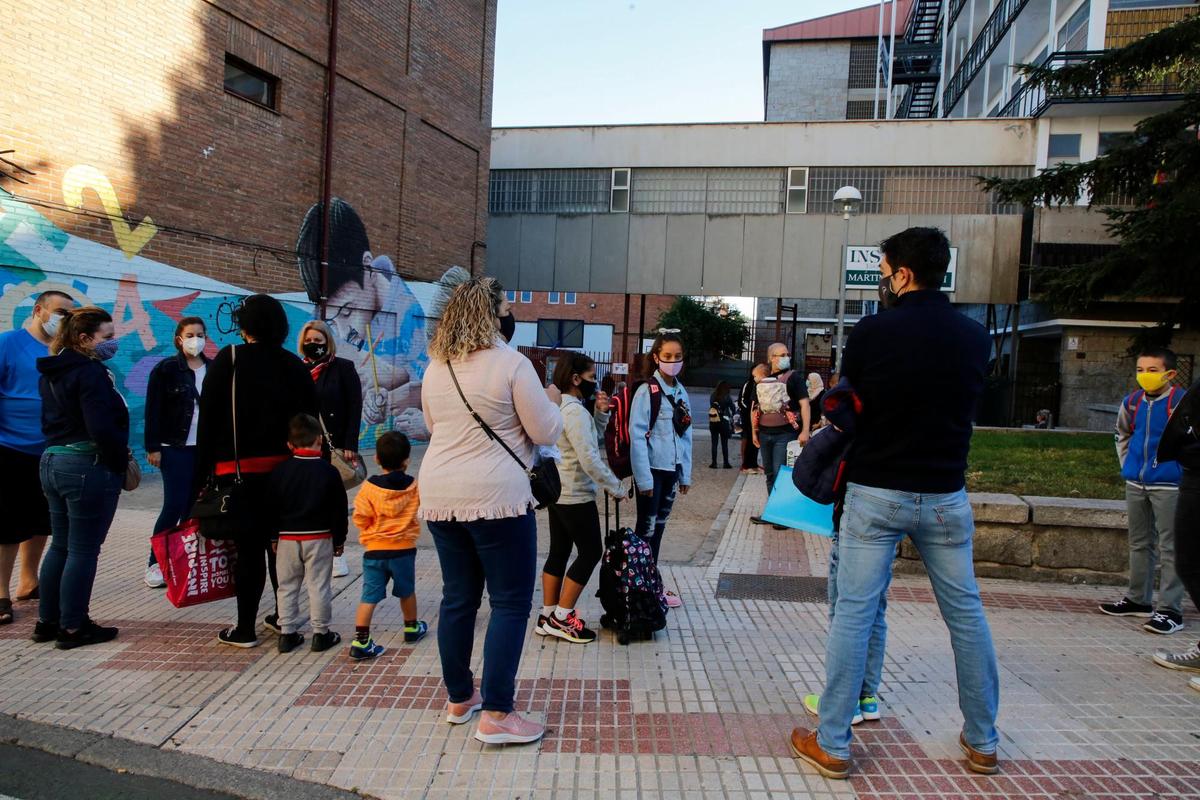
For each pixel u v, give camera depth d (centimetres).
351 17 1362
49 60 906
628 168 2139
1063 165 1319
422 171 1592
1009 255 1981
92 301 970
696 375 5938
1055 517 602
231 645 446
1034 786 307
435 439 330
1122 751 336
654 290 2128
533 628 489
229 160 1146
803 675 420
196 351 559
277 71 1220
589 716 366
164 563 424
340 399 562
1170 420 414
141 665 417
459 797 295
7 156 872
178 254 1076
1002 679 414
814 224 2047
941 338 293
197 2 1084
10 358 475
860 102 4959
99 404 423
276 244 1234
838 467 318
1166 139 1205
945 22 3797
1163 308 1327
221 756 324
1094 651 459
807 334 2350
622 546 467
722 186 2106
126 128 998
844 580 312
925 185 2020
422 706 373
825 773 311
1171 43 1182
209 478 431
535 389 323
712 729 354
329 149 1316
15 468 474
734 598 570
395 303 1522
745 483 1172
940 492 299
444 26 1630
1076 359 2081
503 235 2200
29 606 512
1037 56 2506
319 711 366
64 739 335
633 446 496
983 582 607
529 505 330
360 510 436
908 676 419
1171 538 489
